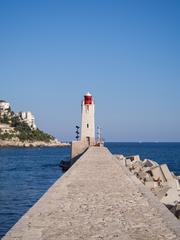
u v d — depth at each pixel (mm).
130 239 7242
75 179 15867
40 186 40000
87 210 9672
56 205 10047
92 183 14719
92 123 56125
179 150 168000
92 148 48188
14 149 194125
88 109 56062
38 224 8070
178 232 7668
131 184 14656
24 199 30594
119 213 9406
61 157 112062
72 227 8023
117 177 16938
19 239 6922
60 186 13422
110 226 8172
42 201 10406
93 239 7230
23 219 8398
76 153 54781
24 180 46344
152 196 11828
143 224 8352
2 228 20219
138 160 38406
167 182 21781
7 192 34938
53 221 8398
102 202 10789
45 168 67250
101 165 23297
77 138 57094
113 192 12617
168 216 9039
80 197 11469
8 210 25516
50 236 7309
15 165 76062
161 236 7426
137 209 9898
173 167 64438
